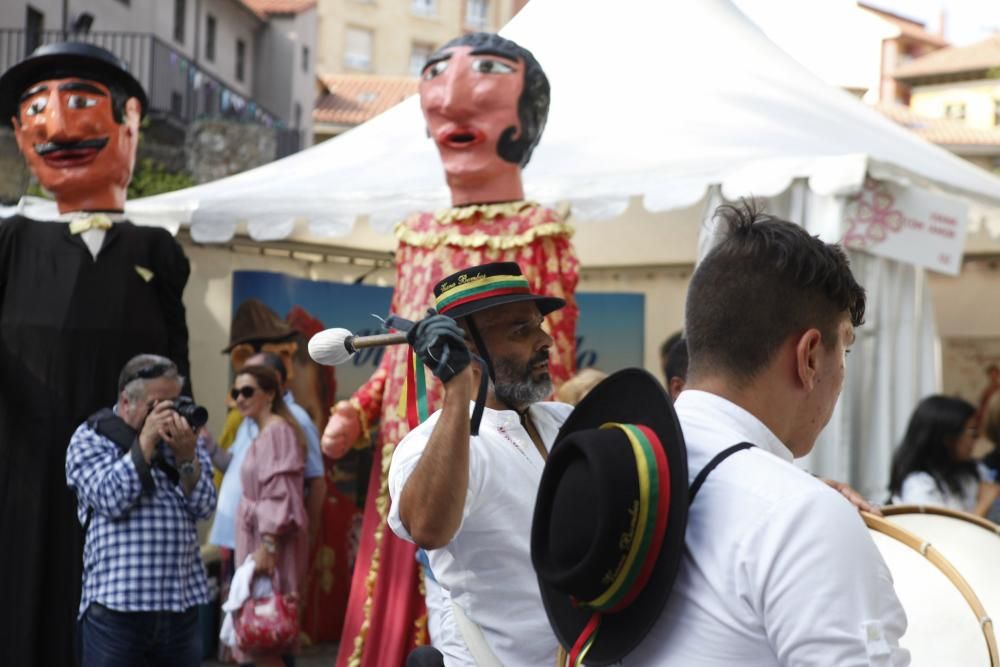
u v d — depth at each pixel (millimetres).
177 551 4332
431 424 2287
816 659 1556
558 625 1859
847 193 5039
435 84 4988
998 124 42312
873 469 5324
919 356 5828
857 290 1838
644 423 1788
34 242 5520
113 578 4246
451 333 2047
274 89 35781
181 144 21531
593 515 1689
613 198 5539
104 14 24359
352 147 6625
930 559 2293
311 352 2100
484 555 2316
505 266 2547
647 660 1718
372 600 4906
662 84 6207
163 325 5637
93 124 5551
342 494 7203
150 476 4258
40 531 5387
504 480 2336
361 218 7152
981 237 8711
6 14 21359
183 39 29875
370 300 7531
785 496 1633
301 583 5754
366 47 52438
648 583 1688
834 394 1832
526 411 2578
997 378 9477
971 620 2197
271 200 6117
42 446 5406
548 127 6027
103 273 5492
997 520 5570
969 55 43000
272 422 5746
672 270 8422
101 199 5664
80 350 5434
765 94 6238
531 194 5656
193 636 4453
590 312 8398
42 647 5398
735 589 1634
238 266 7246
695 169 5426
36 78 5629
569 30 6578
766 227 1812
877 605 1587
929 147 7023
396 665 4812
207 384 7250
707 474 1702
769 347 1776
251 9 34156
